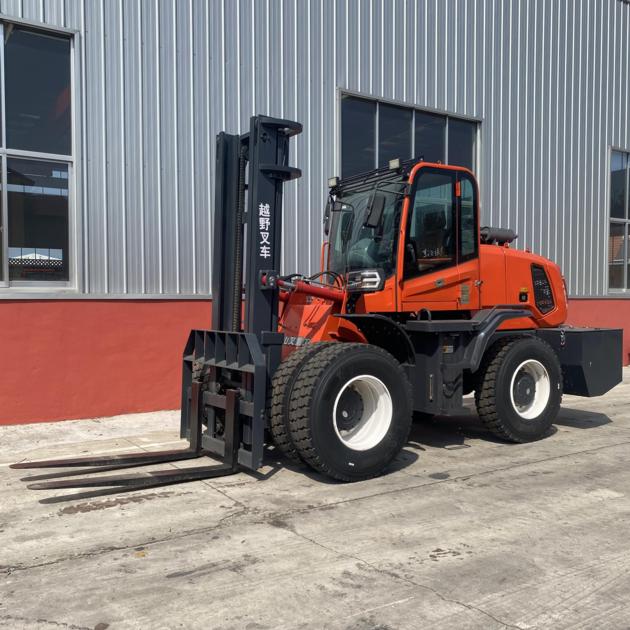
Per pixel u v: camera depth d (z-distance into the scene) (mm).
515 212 11703
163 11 7902
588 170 12859
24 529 4078
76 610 3018
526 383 6500
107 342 7559
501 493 4762
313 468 4988
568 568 3451
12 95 7105
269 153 5332
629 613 2975
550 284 7324
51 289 7277
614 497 4664
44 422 7195
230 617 2943
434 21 10445
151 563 3541
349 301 6016
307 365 4934
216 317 5730
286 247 8992
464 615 2951
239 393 5203
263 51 8711
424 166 5910
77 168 7367
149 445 6293
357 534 3949
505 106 11453
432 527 4062
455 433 6914
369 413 5223
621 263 13641
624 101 13469
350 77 9531
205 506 4488
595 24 12852
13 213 7125
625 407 8711
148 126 7828
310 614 2965
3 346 6945
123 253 7684
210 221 8289
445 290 6121
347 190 6555
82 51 7383
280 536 3924
